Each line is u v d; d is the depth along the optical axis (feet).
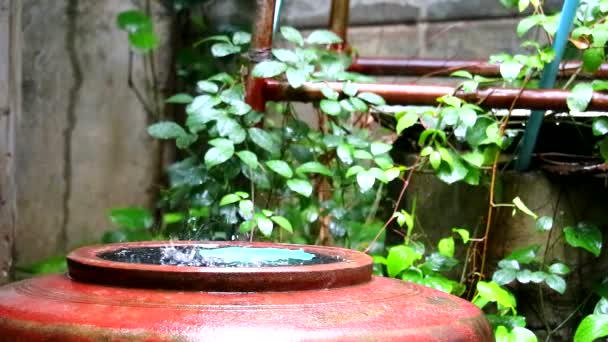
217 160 8.54
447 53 14.82
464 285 8.95
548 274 8.37
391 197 10.25
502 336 7.56
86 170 15.43
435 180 9.41
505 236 9.04
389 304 4.95
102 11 15.49
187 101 9.89
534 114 8.56
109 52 15.60
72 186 15.26
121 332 4.35
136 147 15.93
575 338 7.45
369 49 15.55
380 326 4.56
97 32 15.46
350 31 15.70
